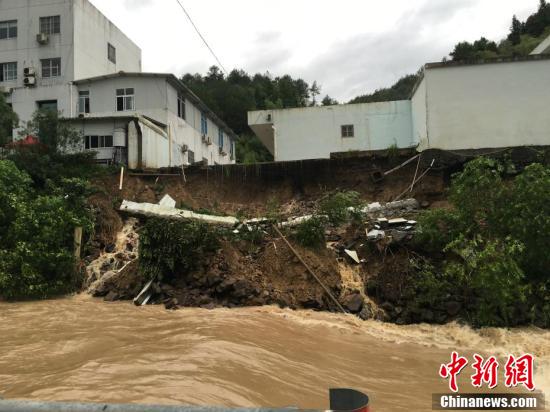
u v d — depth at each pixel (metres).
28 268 13.72
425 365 8.86
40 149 20.05
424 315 11.74
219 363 7.20
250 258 13.84
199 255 13.30
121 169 20.08
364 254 13.73
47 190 18.16
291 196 19.56
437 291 11.83
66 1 31.98
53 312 11.88
